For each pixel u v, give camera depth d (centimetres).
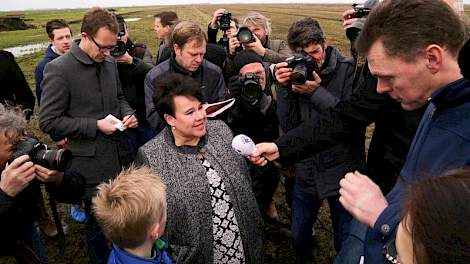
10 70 472
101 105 373
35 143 242
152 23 4381
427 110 162
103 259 362
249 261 272
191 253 249
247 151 248
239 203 257
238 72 381
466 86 139
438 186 83
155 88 255
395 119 220
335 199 332
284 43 562
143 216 199
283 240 450
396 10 145
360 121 241
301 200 358
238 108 371
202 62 411
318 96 314
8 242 249
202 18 4650
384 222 139
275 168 412
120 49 465
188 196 243
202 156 258
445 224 77
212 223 251
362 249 170
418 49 141
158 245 228
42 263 271
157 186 211
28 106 497
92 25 339
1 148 232
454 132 141
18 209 243
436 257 78
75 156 365
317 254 422
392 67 149
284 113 343
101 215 203
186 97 242
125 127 361
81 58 352
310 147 255
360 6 329
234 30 576
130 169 228
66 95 353
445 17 139
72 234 466
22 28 4538
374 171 247
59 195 277
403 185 159
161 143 260
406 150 214
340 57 335
